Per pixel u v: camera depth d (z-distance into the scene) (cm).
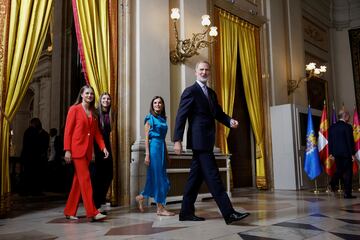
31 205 523
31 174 669
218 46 726
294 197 579
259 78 831
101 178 388
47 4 459
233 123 322
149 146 390
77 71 974
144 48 548
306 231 268
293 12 988
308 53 1143
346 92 1249
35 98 1230
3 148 394
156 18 575
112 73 518
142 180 501
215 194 300
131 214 396
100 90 506
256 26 853
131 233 273
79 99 364
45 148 691
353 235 252
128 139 515
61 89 993
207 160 306
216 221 325
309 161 687
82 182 341
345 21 1280
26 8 437
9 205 393
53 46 1029
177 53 612
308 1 1156
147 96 541
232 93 737
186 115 308
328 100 1207
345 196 563
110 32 531
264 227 287
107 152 368
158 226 305
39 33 445
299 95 948
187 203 331
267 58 861
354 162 756
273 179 798
